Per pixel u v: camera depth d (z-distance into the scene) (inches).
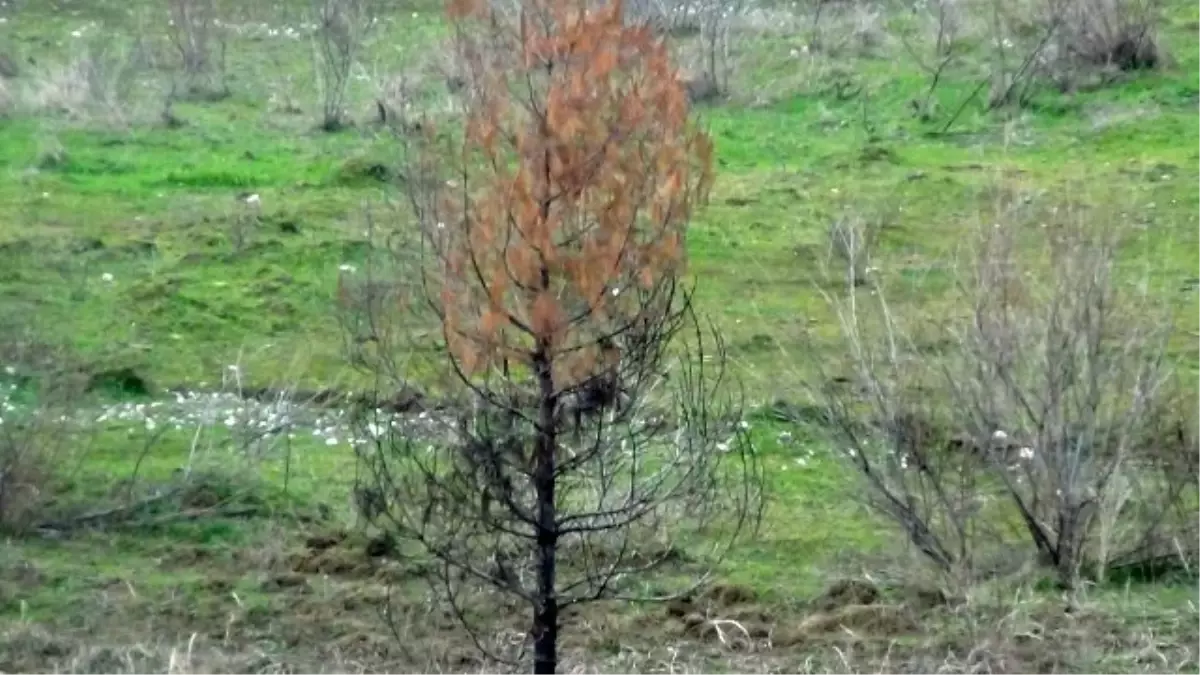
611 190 277.4
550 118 275.3
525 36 279.1
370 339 428.8
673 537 374.9
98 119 703.1
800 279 538.3
